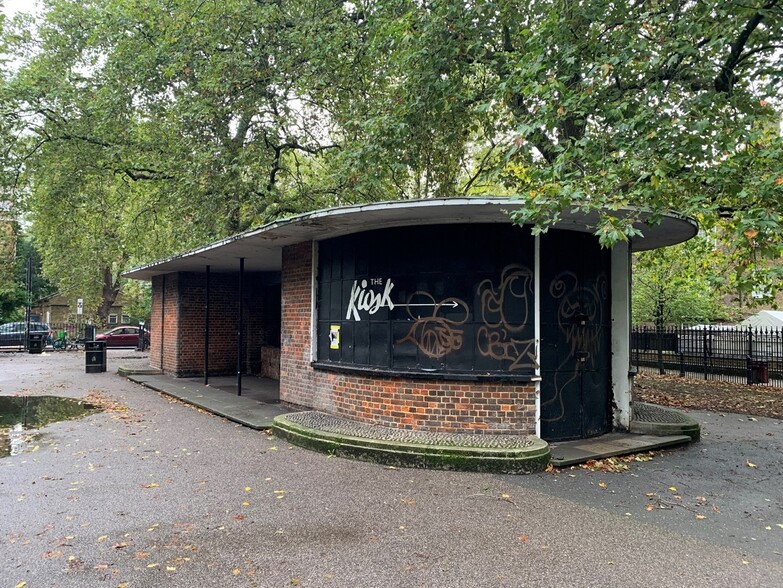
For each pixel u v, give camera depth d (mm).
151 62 14305
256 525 4652
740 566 3986
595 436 7840
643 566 3959
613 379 8227
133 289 37594
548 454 6406
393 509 5039
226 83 13453
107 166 17422
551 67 8242
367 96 14375
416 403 7273
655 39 8094
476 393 7035
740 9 7512
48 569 3836
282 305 10305
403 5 11023
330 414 8531
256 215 16359
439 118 11945
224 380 14500
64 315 50844
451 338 7176
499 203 6059
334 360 8625
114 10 14844
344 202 15961
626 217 6223
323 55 12828
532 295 7094
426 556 4074
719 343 17781
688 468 6688
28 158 17438
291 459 6734
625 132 7191
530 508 5117
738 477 6344
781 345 16750
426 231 7371
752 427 9531
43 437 8031
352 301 8273
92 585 3605
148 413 9984
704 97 7258
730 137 6645
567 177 6367
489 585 3648
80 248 22578
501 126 13008
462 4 10273
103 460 6727
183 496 5387
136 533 4484
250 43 14305
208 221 15070
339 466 6430
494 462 6199
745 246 5832
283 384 10242
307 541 4328
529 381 6969
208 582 3664
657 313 20250
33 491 5539
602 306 8078
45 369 18641
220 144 14695
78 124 16656
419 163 13898
